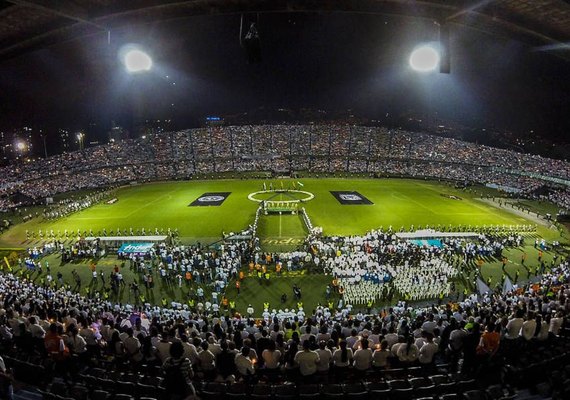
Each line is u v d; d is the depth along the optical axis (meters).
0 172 91.75
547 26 9.12
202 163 112.12
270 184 88.06
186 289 36.22
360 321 20.70
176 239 50.47
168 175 104.12
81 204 69.88
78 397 9.27
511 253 45.03
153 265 41.84
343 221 58.19
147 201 74.62
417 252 42.34
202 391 9.49
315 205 68.25
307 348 10.33
